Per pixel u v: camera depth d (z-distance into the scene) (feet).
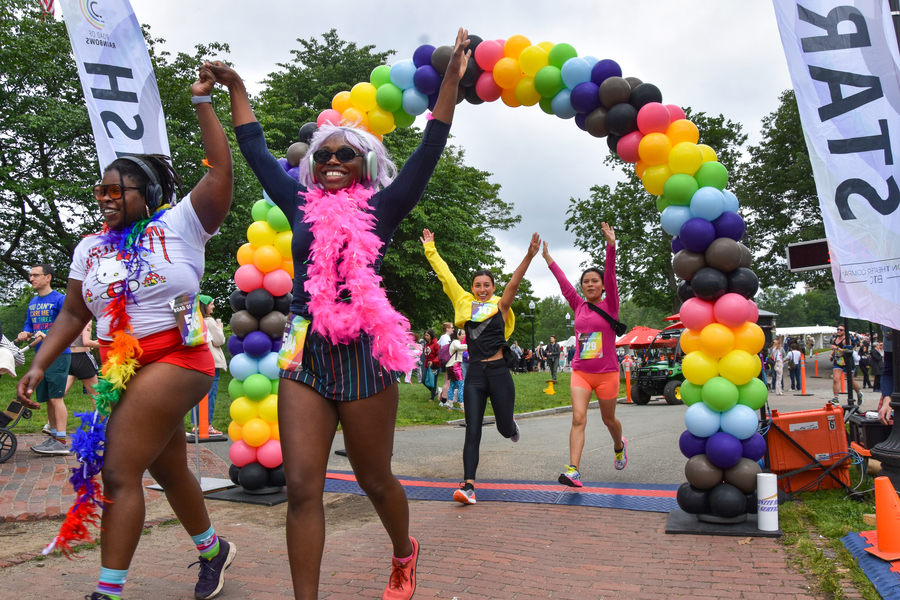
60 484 16.94
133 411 7.28
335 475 19.44
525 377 79.92
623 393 67.92
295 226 7.93
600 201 97.60
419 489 17.30
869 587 9.33
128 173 7.91
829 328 138.21
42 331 21.27
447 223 71.36
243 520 14.20
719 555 11.25
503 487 17.31
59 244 60.13
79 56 14.99
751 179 99.50
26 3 55.16
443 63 14.92
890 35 12.83
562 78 14.56
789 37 13.30
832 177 12.94
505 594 9.50
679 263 13.53
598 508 14.88
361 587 9.76
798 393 59.57
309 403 7.26
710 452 12.89
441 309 75.05
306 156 8.19
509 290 16.31
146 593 9.46
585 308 16.92
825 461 14.84
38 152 57.36
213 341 28.48
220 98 58.85
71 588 9.61
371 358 7.50
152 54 58.23
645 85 13.93
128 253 7.59
